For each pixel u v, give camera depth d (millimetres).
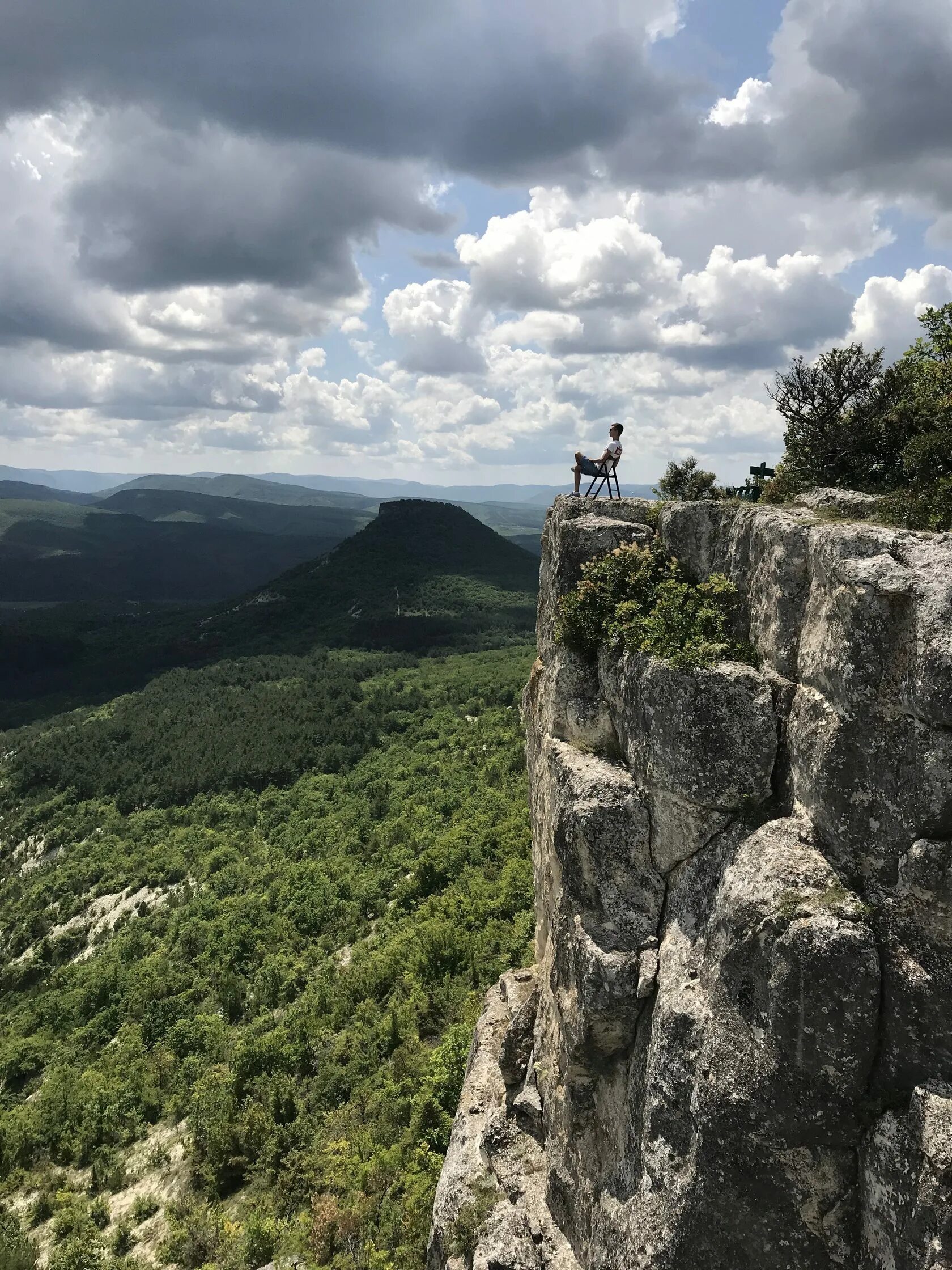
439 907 54969
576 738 16453
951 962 9016
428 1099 31250
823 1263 9492
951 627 9070
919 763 9359
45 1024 62844
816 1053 9398
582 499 19312
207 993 57750
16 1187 40438
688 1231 10109
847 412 18250
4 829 119062
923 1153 8477
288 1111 37969
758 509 14164
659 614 14312
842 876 10086
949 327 17688
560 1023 15555
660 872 13398
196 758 126312
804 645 11734
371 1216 26984
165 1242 31703
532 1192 16438
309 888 70188
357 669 186750
